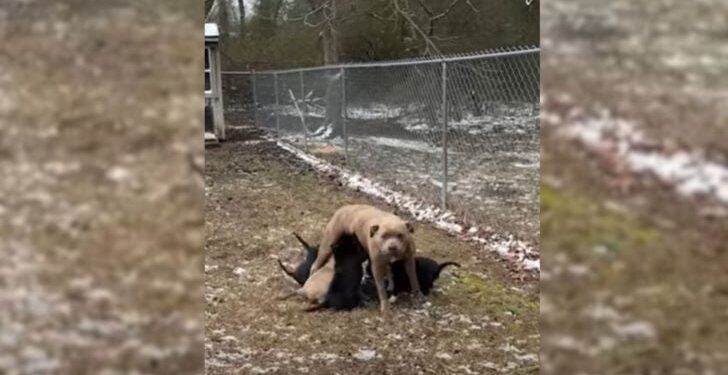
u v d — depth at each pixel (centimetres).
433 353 269
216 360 256
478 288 358
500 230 455
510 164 559
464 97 630
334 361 261
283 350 271
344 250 348
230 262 427
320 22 1202
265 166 884
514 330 294
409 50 1267
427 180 617
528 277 372
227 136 1238
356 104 864
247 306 332
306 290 339
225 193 686
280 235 504
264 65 1451
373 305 336
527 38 947
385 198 627
